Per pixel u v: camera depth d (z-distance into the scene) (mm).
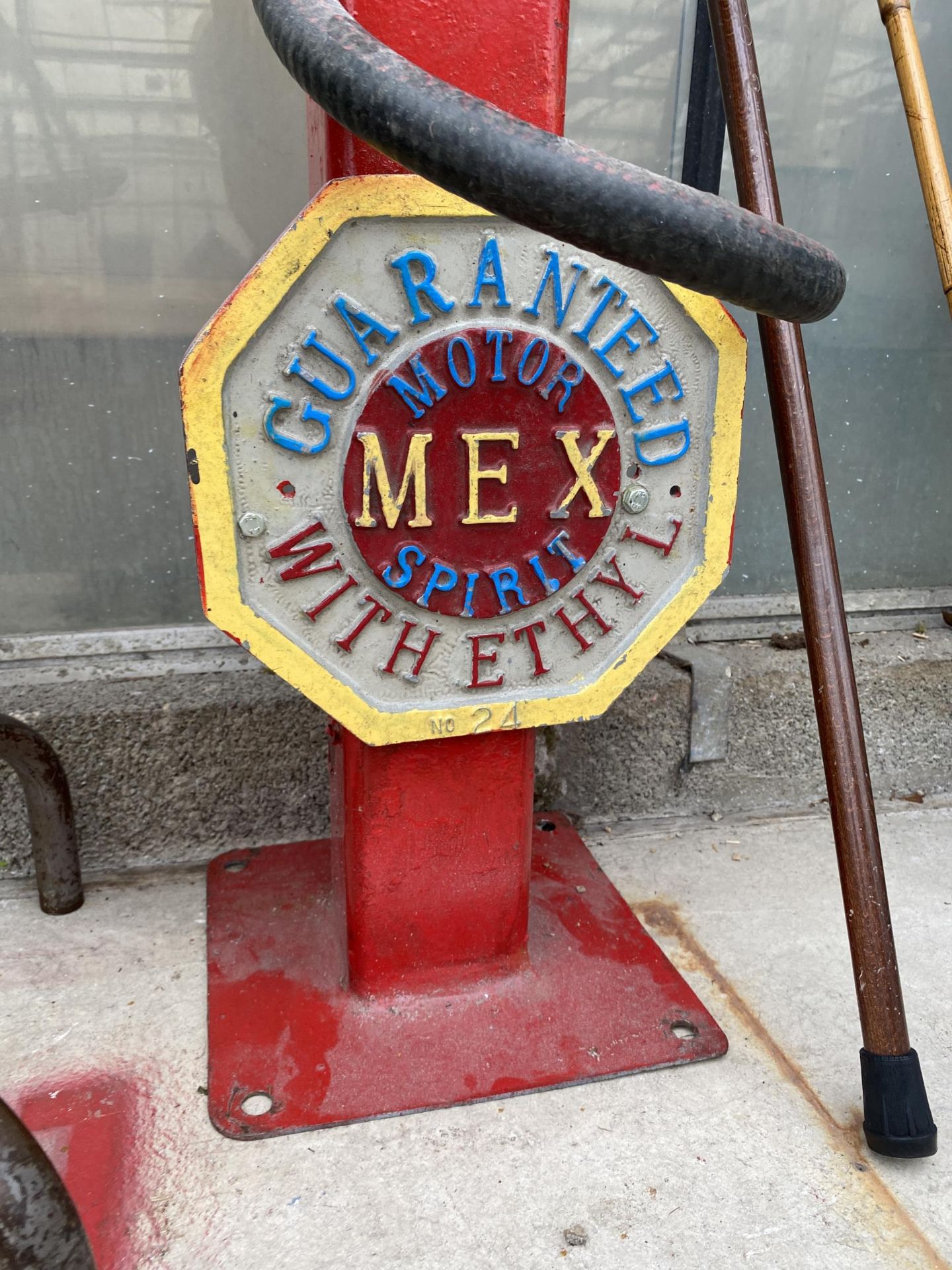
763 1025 1142
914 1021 1157
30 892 1362
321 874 1390
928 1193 920
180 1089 1021
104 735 1364
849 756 941
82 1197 889
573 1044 1076
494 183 585
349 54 597
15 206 1328
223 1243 852
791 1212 896
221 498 848
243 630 890
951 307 1138
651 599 1005
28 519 1446
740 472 1745
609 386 914
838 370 1749
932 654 1748
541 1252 849
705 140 1470
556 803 1584
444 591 933
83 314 1392
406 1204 893
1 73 1282
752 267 635
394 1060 1044
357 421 859
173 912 1328
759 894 1416
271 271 800
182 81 1341
